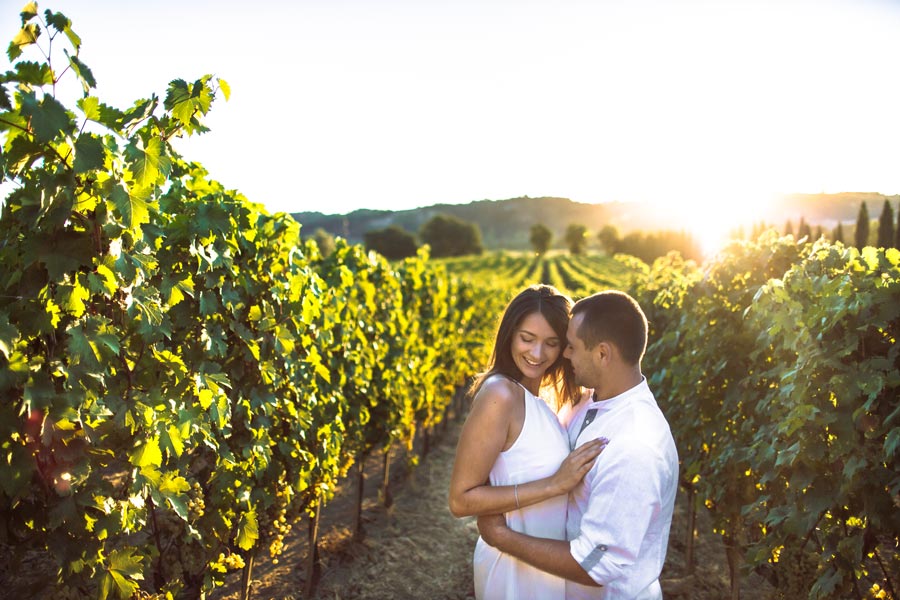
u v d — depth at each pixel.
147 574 2.98
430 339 8.67
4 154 1.76
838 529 2.92
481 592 2.32
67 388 1.92
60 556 2.06
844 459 2.79
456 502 2.15
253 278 3.33
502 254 95.56
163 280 2.70
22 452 1.89
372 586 4.69
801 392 2.87
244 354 3.25
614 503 1.95
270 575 4.73
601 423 2.12
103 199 1.96
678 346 5.42
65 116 1.74
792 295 3.21
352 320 5.70
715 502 4.22
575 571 1.99
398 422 6.26
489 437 2.14
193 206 2.92
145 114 2.17
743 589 4.54
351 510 6.35
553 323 2.24
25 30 1.73
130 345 2.35
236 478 3.12
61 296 1.94
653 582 2.11
